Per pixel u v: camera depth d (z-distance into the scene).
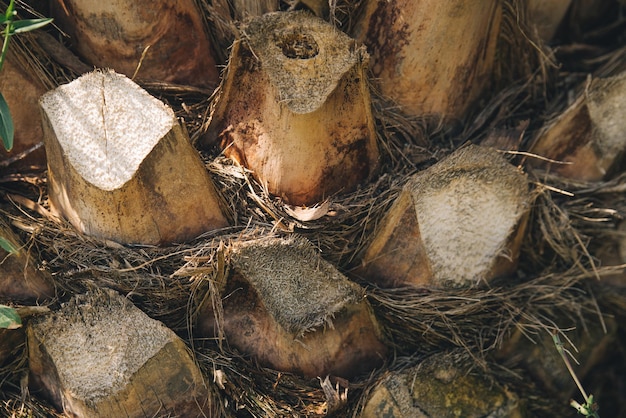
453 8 0.91
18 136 0.91
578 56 1.05
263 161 0.89
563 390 0.97
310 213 0.89
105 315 0.87
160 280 0.87
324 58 0.87
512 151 0.94
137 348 0.86
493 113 0.98
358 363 0.92
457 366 0.93
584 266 0.97
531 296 0.95
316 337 0.89
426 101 0.95
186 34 0.91
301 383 0.90
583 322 0.97
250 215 0.89
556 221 0.95
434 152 0.95
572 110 0.95
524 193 0.91
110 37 0.90
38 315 0.87
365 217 0.91
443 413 0.91
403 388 0.91
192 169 0.86
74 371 0.86
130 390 0.86
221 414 0.89
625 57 0.99
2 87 0.89
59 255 0.88
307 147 0.88
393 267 0.92
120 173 0.84
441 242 0.91
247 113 0.89
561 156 0.97
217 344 0.90
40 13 0.92
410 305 0.92
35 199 0.91
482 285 0.92
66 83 0.90
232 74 0.88
